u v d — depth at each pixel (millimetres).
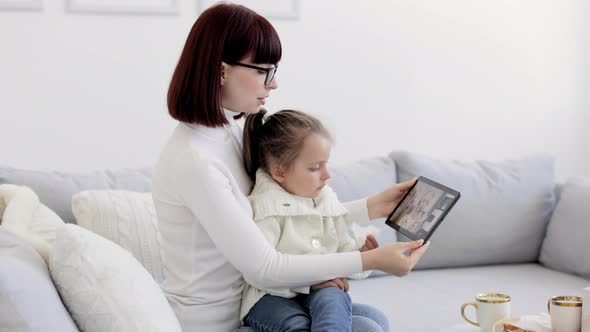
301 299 1491
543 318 1488
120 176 2209
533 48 3146
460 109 3066
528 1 3119
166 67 2664
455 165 2588
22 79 2525
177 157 1382
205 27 1391
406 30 2953
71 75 2570
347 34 2877
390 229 2416
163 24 2646
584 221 2414
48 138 2564
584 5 3197
